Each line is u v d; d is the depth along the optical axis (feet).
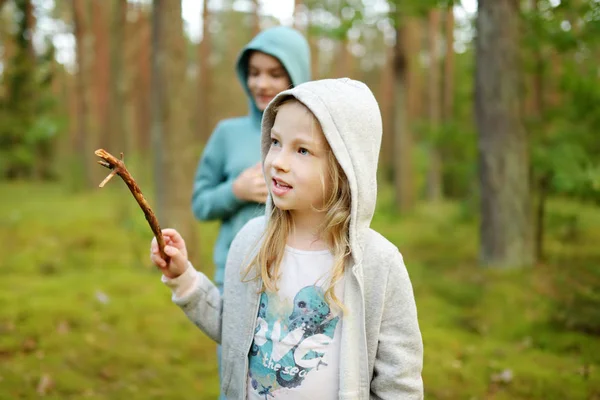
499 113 17.65
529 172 17.98
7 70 25.09
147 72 55.88
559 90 17.89
